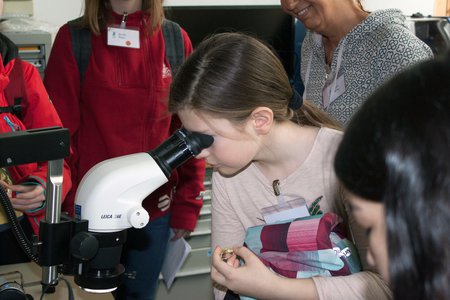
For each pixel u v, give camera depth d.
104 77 1.73
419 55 1.42
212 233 1.27
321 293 1.00
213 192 1.25
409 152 0.45
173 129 1.88
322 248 1.04
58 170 0.83
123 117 1.75
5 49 1.52
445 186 0.44
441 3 3.61
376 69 1.48
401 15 1.57
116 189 0.85
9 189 1.31
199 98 0.98
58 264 0.85
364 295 0.99
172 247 1.93
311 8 1.57
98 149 1.79
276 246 1.08
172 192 1.90
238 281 1.05
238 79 1.00
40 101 1.55
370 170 0.48
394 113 0.47
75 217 0.87
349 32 1.54
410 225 0.45
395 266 0.46
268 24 2.88
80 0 2.80
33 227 1.39
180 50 1.85
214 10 2.81
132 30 1.75
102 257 0.85
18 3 2.38
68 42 1.74
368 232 0.52
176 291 2.55
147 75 1.77
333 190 1.08
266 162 1.15
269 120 1.04
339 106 1.58
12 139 0.76
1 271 1.37
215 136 1.01
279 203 1.17
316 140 1.12
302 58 1.88
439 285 0.45
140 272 1.88
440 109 0.45
